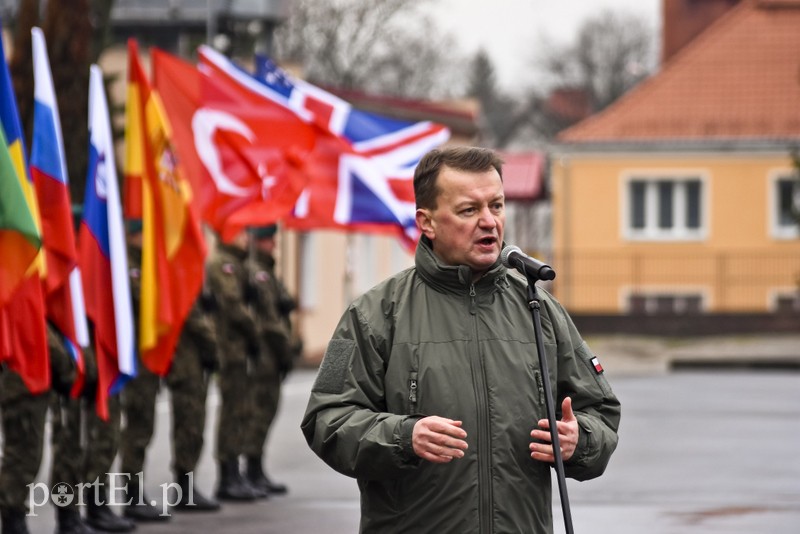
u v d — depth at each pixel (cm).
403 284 631
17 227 1028
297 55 6297
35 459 1123
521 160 5950
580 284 5331
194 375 1377
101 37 2581
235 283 1471
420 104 4569
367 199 1727
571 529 591
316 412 620
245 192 1593
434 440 583
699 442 1997
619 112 5469
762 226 5294
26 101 2006
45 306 1131
